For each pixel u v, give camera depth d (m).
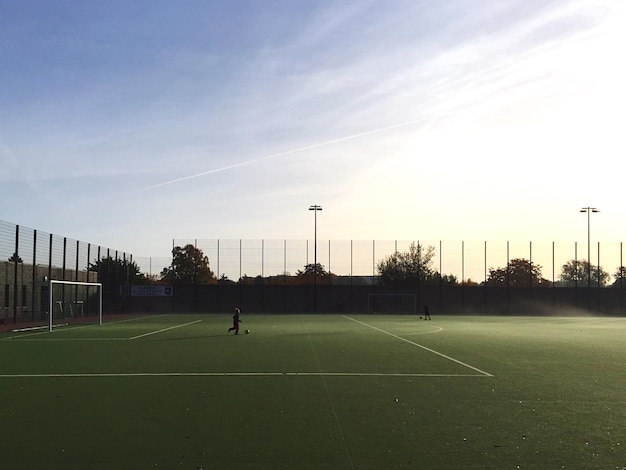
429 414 12.26
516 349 27.55
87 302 66.25
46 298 56.00
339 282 85.25
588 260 84.38
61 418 11.85
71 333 38.84
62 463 8.82
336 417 11.94
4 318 48.88
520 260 87.94
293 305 82.88
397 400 13.84
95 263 68.50
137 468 8.57
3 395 14.53
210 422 11.47
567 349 27.66
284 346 28.42
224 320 57.53
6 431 10.77
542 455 9.21
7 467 8.64
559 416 12.10
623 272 85.50
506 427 11.09
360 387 15.76
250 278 85.31
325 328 44.09
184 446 9.73
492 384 16.41
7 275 49.25
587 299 82.94
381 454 9.26
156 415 12.12
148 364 20.97
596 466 8.66
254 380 17.00
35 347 28.27
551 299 83.00
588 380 17.28
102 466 8.66
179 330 41.59
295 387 15.75
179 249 83.81
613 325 52.00
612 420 11.72
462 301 83.38
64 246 60.19
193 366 20.34
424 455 9.20
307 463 8.79
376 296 83.25
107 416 12.04
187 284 82.00
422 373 18.66
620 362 22.09
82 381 16.84
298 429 10.89
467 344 30.23
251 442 9.97
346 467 8.60
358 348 27.47
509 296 83.38
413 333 38.81
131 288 80.56
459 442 9.98
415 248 85.75
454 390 15.32
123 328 44.38
